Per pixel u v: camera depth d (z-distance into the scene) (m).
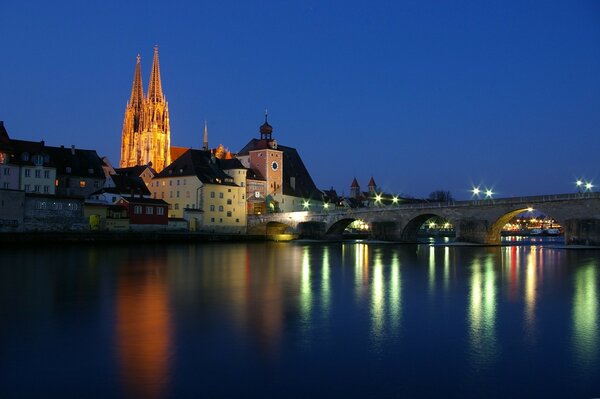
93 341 28.12
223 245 129.50
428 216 144.25
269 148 189.62
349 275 59.22
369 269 66.62
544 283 52.12
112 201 151.50
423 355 25.91
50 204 118.50
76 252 90.69
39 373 23.17
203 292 45.03
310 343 27.95
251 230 175.38
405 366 24.30
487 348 27.08
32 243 105.38
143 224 140.25
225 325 31.92
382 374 23.27
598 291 46.50
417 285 50.53
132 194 153.75
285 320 33.41
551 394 21.11
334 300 41.16
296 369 23.83
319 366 24.25
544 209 120.62
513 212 127.50
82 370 23.59
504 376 23.00
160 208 144.75
